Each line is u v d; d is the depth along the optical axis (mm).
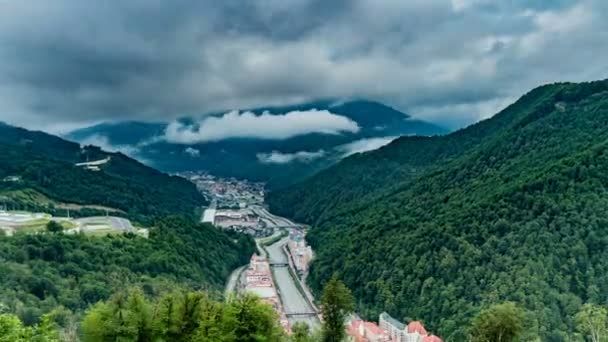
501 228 192750
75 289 166625
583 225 174000
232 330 71812
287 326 182250
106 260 197750
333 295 111750
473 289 174625
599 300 152875
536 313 149625
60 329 122438
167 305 76000
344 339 117312
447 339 159125
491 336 94375
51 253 183375
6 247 174625
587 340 135250
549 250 171500
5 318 40125
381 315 188125
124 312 72438
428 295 185750
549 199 189250
